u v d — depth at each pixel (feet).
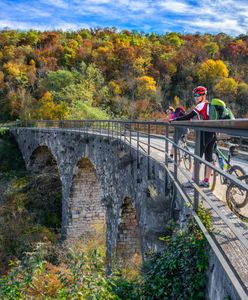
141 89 202.18
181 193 18.17
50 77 216.54
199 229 14.69
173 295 15.99
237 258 11.33
